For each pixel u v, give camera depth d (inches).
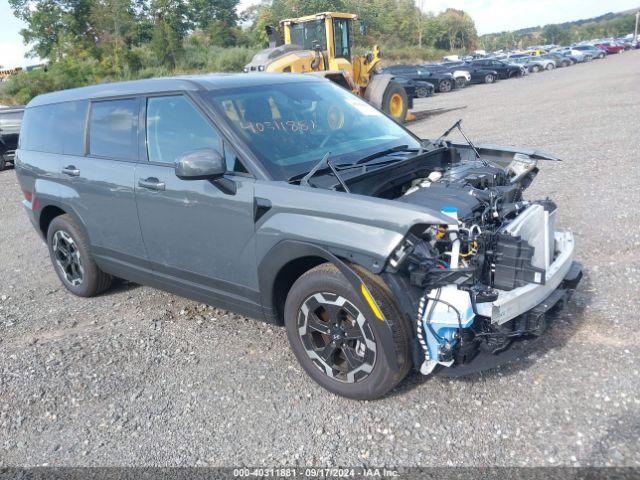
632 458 107.2
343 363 134.4
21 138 221.3
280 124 157.4
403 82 1042.1
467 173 155.3
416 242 114.2
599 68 1444.4
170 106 161.5
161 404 140.6
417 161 160.1
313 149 154.0
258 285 143.2
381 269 115.8
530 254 123.8
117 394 146.6
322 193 127.8
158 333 177.8
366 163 151.9
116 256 185.3
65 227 201.3
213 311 190.2
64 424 136.6
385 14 3166.8
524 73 1464.1
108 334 179.9
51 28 2096.5
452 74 1240.2
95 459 123.3
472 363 124.7
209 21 2404.0
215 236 148.9
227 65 1820.9
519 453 111.7
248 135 148.4
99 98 185.6
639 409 120.3
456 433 119.3
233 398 140.1
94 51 1877.5
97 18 2064.5
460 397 130.7
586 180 309.6
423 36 3580.2
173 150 159.5
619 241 215.6
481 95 982.4
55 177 197.3
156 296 208.1
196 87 157.8
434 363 122.5
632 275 184.4
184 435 128.3
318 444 120.7
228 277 150.6
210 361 158.2
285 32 638.5
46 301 213.9
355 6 2955.2
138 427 132.7
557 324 158.1
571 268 150.0
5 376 158.7
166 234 162.2
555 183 309.4
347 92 191.6
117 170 172.4
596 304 167.8
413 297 121.6
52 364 163.2
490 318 117.9
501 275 124.3
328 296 128.4
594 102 662.5
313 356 136.6
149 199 162.4
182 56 1886.1
